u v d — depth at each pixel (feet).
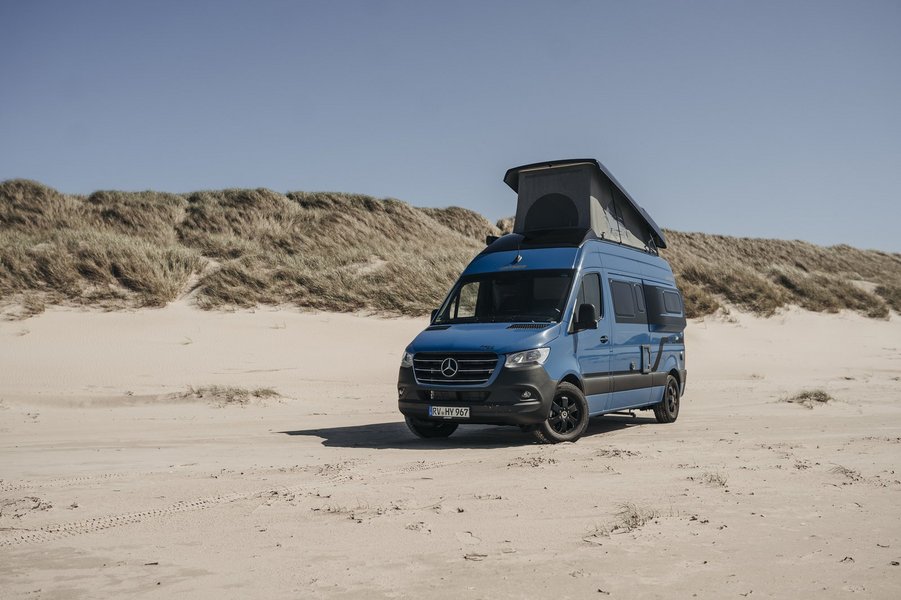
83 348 66.90
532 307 35.86
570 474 25.54
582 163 40.19
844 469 25.48
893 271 193.36
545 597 13.67
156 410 46.88
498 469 26.73
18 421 41.86
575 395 34.81
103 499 22.08
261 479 25.09
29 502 21.54
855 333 102.17
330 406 50.39
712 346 88.69
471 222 164.96
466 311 37.35
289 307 85.15
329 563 15.83
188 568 15.62
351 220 137.59
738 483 23.72
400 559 16.06
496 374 32.86
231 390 52.01
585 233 38.63
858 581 14.40
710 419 43.60
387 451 31.94
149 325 75.00
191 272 90.63
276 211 135.03
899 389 59.72
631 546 16.84
